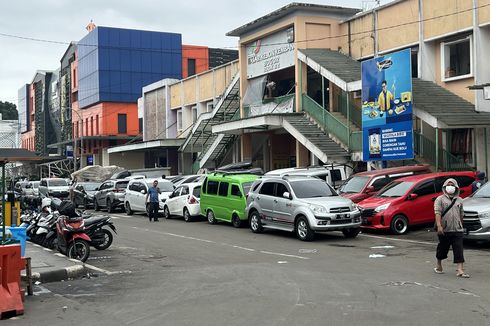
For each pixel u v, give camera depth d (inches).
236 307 318.3
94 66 2539.4
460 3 892.6
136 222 964.6
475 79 859.4
